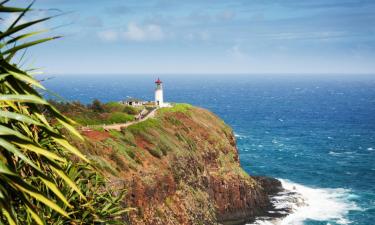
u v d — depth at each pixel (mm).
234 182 75500
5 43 6469
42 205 9781
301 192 90438
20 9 6133
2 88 6918
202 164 72188
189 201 60500
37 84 6887
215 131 91750
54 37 6742
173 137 73062
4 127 6086
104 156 50250
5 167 5887
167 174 58375
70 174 10922
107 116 71125
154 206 52188
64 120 6996
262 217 73562
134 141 62062
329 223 72250
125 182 47625
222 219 70750
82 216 11172
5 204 6070
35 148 6391
